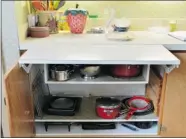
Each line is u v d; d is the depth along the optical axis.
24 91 1.45
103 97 1.94
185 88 1.62
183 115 1.67
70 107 1.79
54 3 1.94
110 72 1.69
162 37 1.85
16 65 1.31
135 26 2.09
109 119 1.73
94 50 1.53
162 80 1.62
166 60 1.33
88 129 1.80
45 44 1.63
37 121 1.75
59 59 1.33
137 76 1.67
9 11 1.49
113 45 1.65
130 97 2.00
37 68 1.84
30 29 1.78
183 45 1.61
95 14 2.09
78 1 2.06
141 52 1.48
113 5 2.07
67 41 1.69
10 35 1.54
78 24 1.89
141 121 1.77
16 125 1.26
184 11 2.05
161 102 1.66
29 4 1.94
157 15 2.08
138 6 2.07
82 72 1.64
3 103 1.57
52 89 2.02
